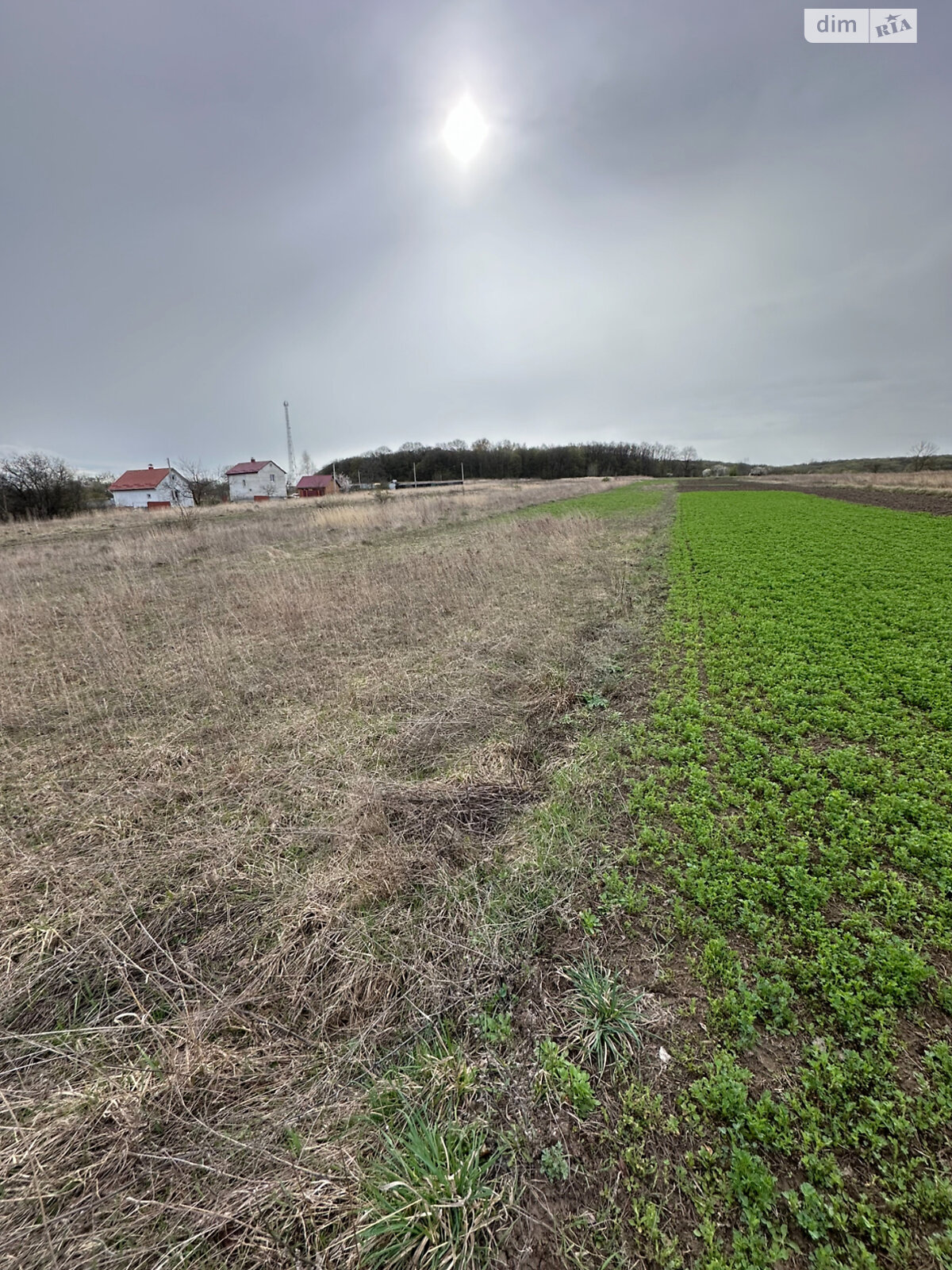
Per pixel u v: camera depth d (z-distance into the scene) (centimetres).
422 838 353
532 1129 200
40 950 278
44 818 390
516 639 726
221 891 316
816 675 599
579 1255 168
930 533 1532
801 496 3150
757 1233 170
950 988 240
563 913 293
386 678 620
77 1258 170
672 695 571
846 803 374
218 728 520
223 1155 193
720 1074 212
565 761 448
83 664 699
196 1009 247
